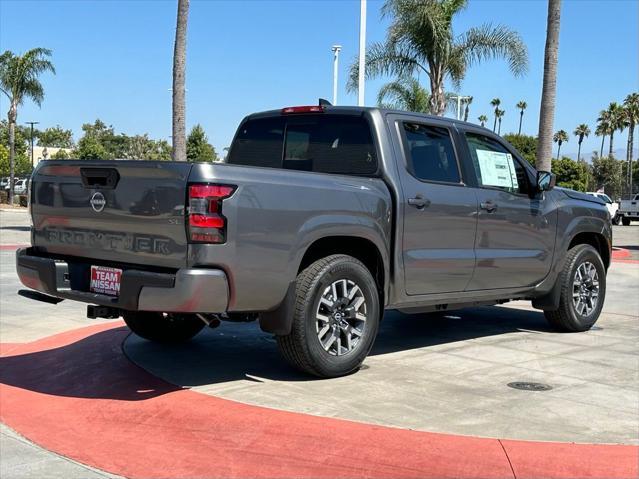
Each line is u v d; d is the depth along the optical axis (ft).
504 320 28.84
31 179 19.93
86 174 18.10
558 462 13.56
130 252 17.28
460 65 71.46
